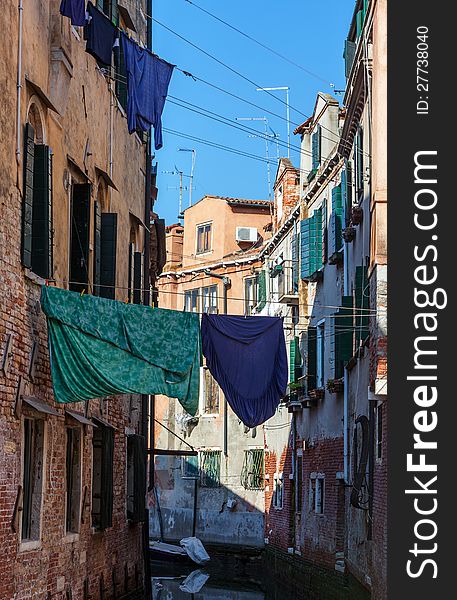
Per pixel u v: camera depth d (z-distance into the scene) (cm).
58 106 1477
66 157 1556
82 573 1641
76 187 1608
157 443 4306
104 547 1827
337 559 2378
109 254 1772
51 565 1442
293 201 3494
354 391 2162
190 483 4122
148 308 1435
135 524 2134
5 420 1219
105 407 1861
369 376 1773
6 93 1222
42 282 1362
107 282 1762
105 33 1486
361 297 1958
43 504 1400
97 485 1739
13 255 1252
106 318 1391
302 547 2862
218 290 4244
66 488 1575
